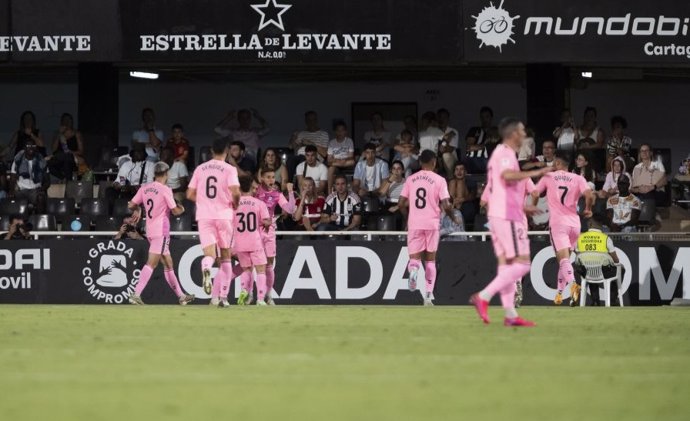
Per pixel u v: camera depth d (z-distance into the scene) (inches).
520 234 1190.9
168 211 1884.8
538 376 790.5
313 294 2042.3
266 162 2112.5
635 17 2070.6
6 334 1131.3
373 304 2039.9
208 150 2470.5
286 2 2073.1
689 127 2773.1
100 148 2332.7
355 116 2802.7
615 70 2603.3
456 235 2065.7
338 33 2074.3
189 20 2074.3
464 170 2186.3
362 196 2250.2
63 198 2240.4
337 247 2046.0
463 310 1622.8
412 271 1800.0
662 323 1309.1
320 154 2397.9
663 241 2034.9
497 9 2070.6
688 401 682.2
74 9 2078.0
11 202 2209.6
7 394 697.6
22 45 2080.5
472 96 2785.4
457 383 751.1
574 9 2070.6
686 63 2090.3
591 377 786.8
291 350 958.4
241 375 789.2
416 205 1787.6
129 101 2797.7
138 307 1747.0
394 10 2073.1
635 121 2775.6
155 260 1845.5
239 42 2074.3
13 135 2728.8
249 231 1798.7
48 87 2810.0
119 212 2204.7
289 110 2805.1
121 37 2078.0
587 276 1927.9
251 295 1978.3
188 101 2797.7
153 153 2348.7
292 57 2074.3
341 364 853.8
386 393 704.4
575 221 1774.1
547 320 1363.2
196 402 665.0
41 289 2059.5
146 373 799.1
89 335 1117.7
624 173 2192.4
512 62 2085.4
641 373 812.0
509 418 613.6
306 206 2124.8
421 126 2508.6
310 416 613.0
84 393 702.5
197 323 1295.5
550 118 2293.3
